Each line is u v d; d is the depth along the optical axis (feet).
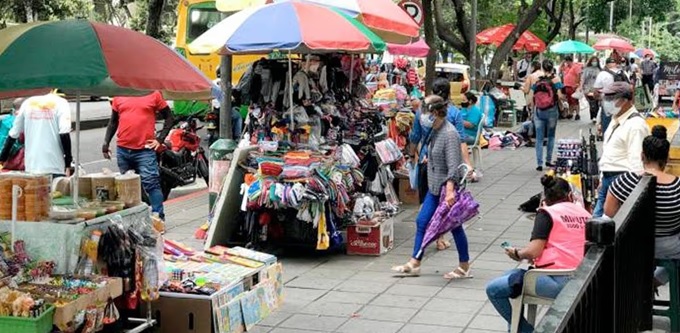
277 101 30.58
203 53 28.78
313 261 28.86
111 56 16.46
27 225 17.22
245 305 20.11
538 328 8.25
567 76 81.15
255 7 30.25
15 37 16.83
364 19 32.55
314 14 28.50
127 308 18.15
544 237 18.35
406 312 22.99
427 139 26.96
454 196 25.63
